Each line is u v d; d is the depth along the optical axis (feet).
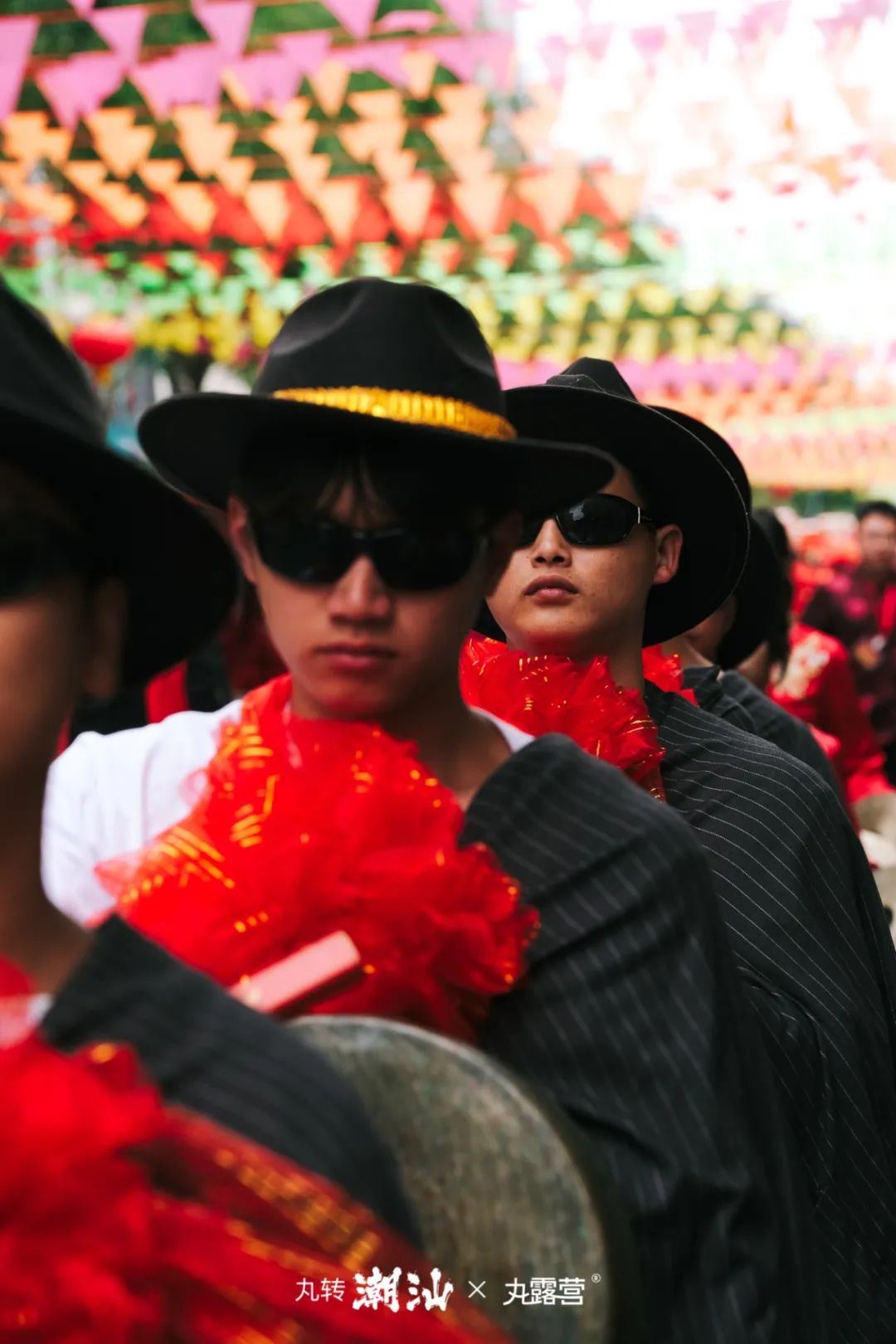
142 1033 4.86
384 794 7.78
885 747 38.29
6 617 4.88
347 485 7.86
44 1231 4.34
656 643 14.33
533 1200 6.45
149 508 5.22
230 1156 4.67
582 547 12.42
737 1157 8.71
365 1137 5.06
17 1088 4.42
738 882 12.32
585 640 12.47
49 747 4.99
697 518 13.10
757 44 27.04
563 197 31.14
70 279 35.83
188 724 9.81
